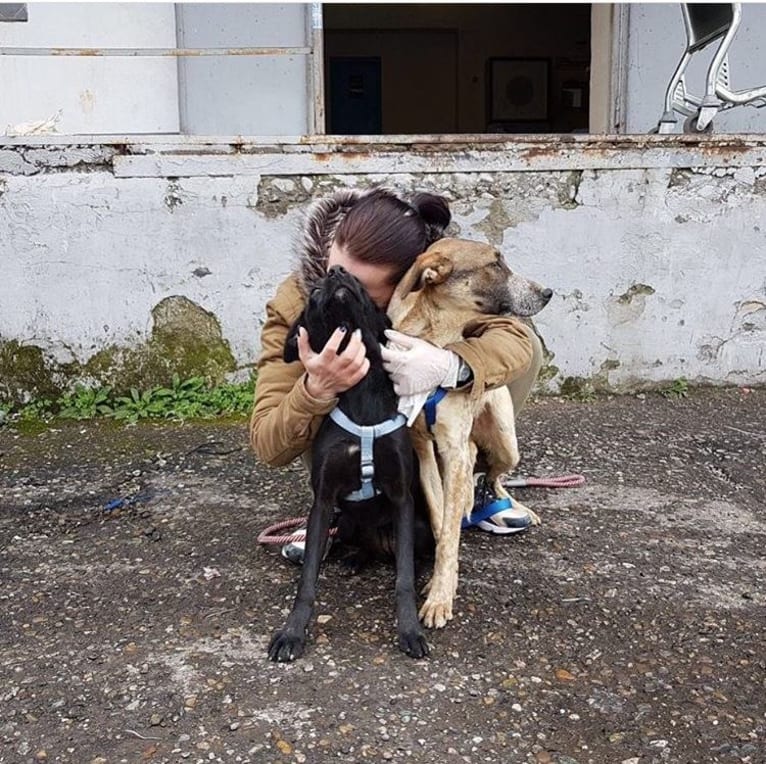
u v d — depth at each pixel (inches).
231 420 177.3
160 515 134.8
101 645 98.4
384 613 104.2
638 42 228.7
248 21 220.2
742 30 228.2
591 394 193.8
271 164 178.5
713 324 194.9
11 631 101.7
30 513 136.3
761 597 109.8
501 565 117.1
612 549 122.9
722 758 80.1
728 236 190.9
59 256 177.9
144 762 79.4
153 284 181.3
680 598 109.2
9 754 80.7
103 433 171.3
